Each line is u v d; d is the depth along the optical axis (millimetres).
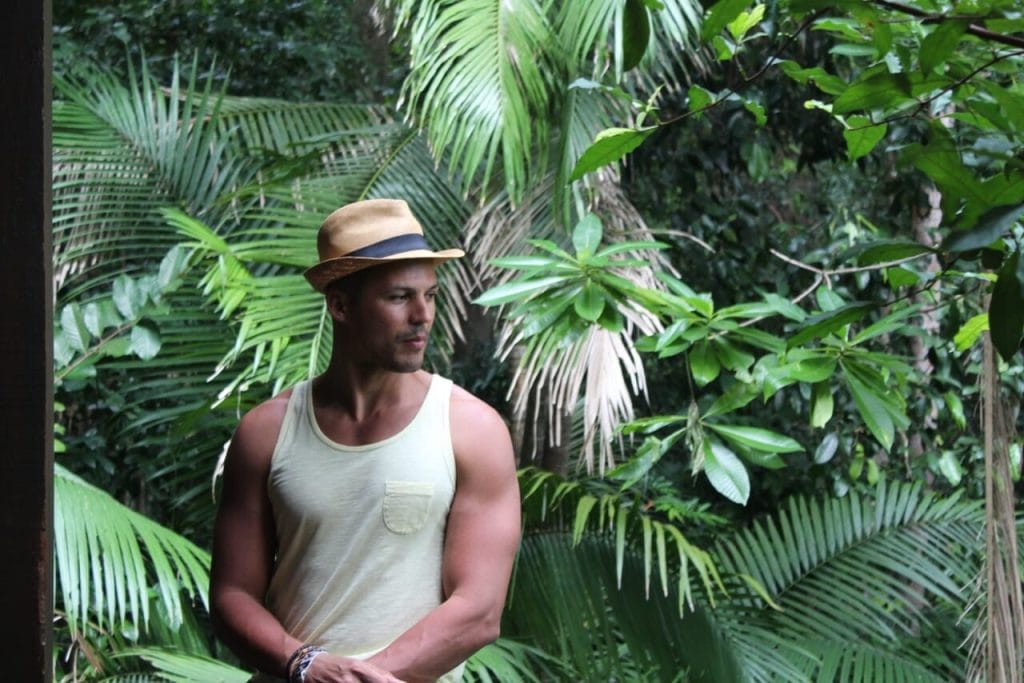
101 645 4117
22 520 1379
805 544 4930
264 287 4340
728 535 5555
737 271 6215
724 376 6066
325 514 2111
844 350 3062
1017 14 1999
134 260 5188
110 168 5199
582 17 4453
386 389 2156
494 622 2111
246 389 4355
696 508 5672
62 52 6305
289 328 4254
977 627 3346
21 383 1373
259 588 2189
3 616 1380
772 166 7367
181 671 3643
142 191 5219
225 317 4359
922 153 1800
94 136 5270
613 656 4082
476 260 4840
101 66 6379
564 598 4117
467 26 4574
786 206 7289
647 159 6180
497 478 2164
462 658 2080
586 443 4258
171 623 3678
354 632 2104
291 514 2135
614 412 4191
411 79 4738
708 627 4270
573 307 3182
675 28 4508
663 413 6320
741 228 6215
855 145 2541
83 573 3545
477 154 4414
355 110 5926
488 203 5043
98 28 6770
